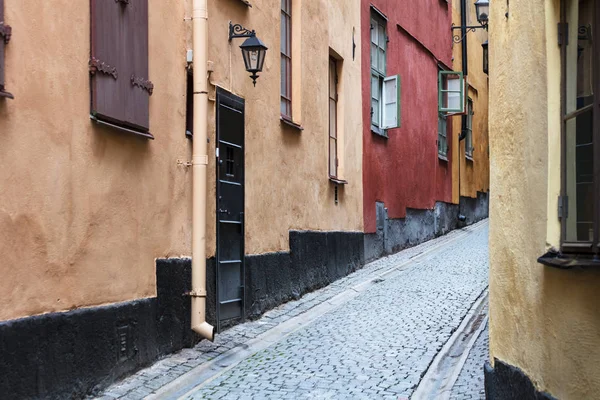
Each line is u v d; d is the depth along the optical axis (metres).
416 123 18.88
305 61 11.86
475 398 6.26
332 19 13.30
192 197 7.93
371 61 15.93
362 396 6.38
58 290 5.66
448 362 7.72
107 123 6.26
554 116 4.46
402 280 13.12
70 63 5.79
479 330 9.07
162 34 7.43
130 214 6.75
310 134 12.03
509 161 5.54
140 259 6.93
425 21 19.91
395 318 9.83
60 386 5.59
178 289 7.64
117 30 6.44
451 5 22.69
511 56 5.48
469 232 21.89
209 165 8.43
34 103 5.36
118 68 6.44
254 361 7.67
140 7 6.90
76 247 5.89
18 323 5.14
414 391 6.56
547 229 4.51
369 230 15.28
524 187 5.11
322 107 12.62
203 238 7.88
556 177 4.44
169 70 7.56
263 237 10.06
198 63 7.89
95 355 6.09
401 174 17.56
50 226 5.55
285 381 6.87
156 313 7.19
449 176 22.12
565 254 4.23
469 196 24.86
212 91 8.54
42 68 5.45
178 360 7.36
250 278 9.55
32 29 5.33
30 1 5.31
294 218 11.26
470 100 25.03
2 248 5.02
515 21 5.36
